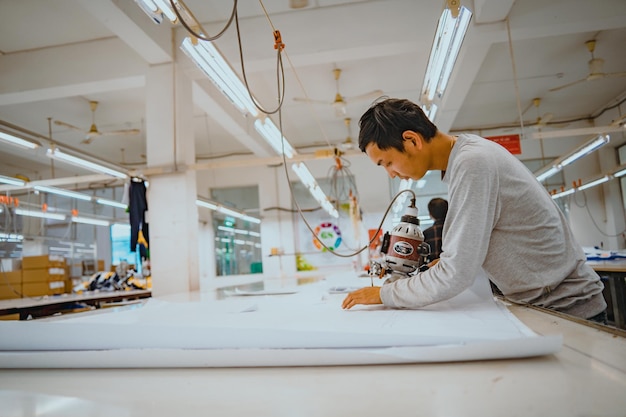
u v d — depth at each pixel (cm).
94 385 64
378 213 854
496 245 105
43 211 643
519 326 73
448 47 257
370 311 100
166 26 396
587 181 642
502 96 696
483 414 43
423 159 112
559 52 558
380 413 45
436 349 61
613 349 63
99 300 550
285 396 53
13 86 430
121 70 417
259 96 573
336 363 64
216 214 925
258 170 895
